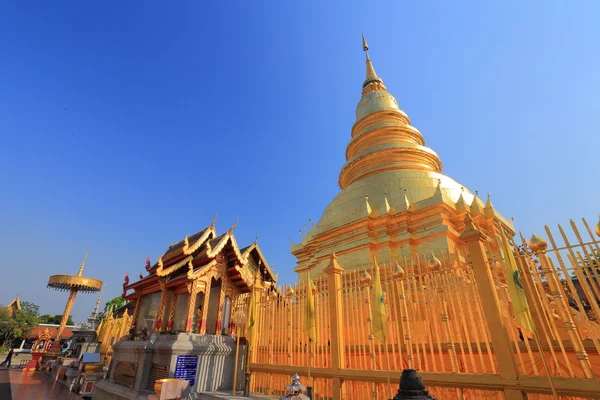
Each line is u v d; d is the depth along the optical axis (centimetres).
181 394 850
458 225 1650
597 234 505
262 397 901
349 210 2014
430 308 730
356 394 734
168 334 1129
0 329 4634
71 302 3481
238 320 1106
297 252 2123
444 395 605
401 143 2319
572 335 491
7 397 1273
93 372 1553
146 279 1370
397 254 1612
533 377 500
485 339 590
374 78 3253
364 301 847
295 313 977
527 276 595
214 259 1224
